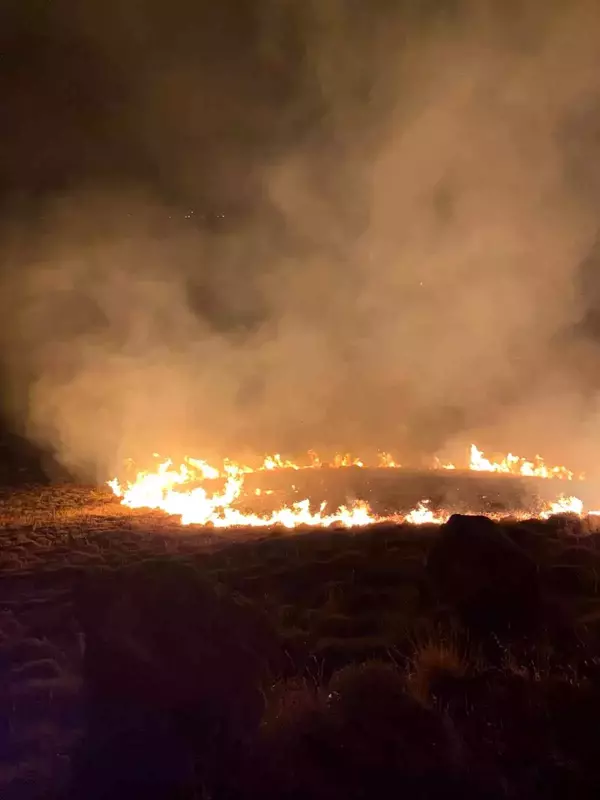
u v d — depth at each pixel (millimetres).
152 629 4617
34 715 5168
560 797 4012
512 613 6449
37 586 9227
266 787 4039
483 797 3971
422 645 5930
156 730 4246
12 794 4152
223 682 4496
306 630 6809
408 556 9172
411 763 4137
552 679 5180
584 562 8578
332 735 4344
